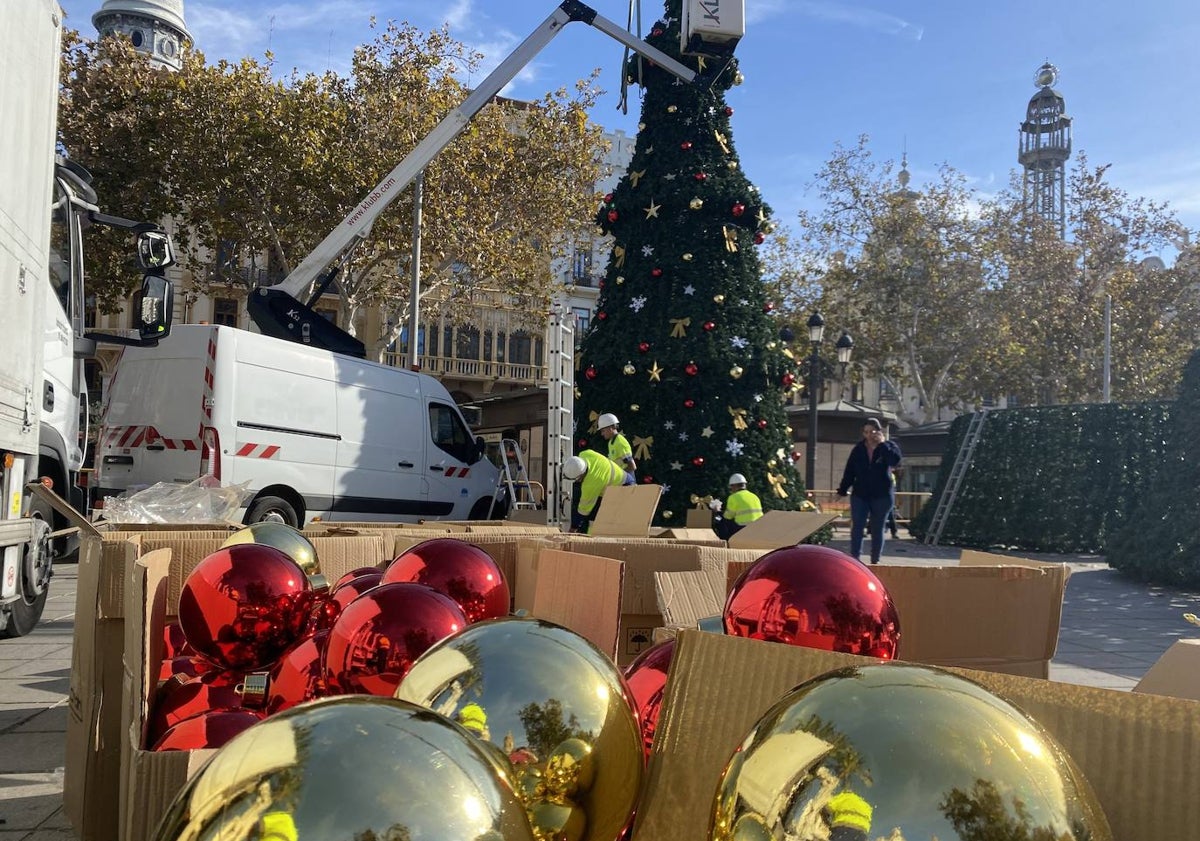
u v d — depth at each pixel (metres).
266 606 2.28
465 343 37.94
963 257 28.41
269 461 9.96
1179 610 9.12
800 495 11.78
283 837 0.81
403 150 19.36
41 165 5.84
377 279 25.11
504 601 2.56
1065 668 5.96
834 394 49.44
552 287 24.31
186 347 9.72
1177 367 31.17
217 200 20.14
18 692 4.68
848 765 0.90
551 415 11.07
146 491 4.43
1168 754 1.03
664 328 11.45
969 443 17.94
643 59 12.13
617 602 2.19
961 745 0.90
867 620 1.64
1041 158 75.75
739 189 11.76
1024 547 16.91
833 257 28.80
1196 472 11.23
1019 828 0.86
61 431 6.96
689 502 11.12
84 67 19.95
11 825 2.88
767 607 1.68
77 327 7.29
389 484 11.66
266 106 19.34
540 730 1.34
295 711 0.95
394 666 1.81
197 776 0.92
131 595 2.03
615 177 42.94
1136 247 29.91
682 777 1.42
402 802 0.84
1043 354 30.27
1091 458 16.39
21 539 5.67
